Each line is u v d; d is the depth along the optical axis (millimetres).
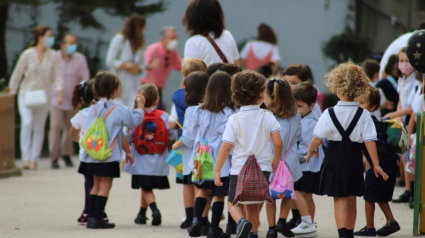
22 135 43094
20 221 26469
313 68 51844
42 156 52250
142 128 25969
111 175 24953
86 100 26328
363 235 23562
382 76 35750
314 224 23359
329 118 20672
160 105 45594
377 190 23219
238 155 20172
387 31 50594
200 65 25484
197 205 23234
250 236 20766
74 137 26172
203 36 27047
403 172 34719
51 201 31250
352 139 20625
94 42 53844
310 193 24047
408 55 22969
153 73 45312
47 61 42844
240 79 20266
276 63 47844
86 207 26109
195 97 23891
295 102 22656
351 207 21094
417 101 27172
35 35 43000
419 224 23531
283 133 22281
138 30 43562
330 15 51500
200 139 22500
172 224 26031
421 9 49719
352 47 51125
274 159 20453
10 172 39375
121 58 43344
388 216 23578
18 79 42656
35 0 53406
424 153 23000
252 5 52062
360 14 51156
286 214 23188
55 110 43688
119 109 25250
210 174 22000
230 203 20578
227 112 22453
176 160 24672
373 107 23812
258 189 19703
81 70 44469
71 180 38094
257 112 20312
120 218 27469
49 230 24484
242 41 52219
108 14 53719
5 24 53500
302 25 51875
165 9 53375
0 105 38938
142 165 25812
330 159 20781
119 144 25250
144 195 26031
